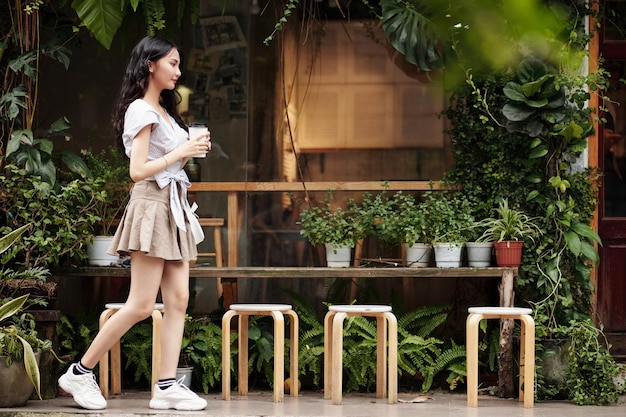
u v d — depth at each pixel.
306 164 7.12
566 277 6.46
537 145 6.41
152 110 5.29
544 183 6.55
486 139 6.67
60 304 7.01
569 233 6.33
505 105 6.39
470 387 5.77
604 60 6.46
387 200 6.93
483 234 6.43
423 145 7.02
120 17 6.36
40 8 6.78
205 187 7.11
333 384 5.84
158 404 5.52
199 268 6.36
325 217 6.73
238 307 6.01
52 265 6.43
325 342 6.19
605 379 5.94
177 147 5.42
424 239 6.50
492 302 6.84
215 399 6.10
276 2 7.15
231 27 7.17
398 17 6.71
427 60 6.75
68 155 6.53
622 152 7.00
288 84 7.14
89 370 5.50
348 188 7.02
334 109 7.11
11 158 6.42
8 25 6.62
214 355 6.51
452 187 6.82
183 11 6.80
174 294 5.47
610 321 6.93
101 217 6.71
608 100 6.41
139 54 5.38
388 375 6.09
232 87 7.16
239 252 7.10
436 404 5.92
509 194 6.61
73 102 7.19
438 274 6.23
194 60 7.19
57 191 6.49
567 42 6.51
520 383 6.05
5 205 6.29
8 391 5.53
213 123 7.17
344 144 7.09
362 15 7.11
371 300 6.83
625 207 6.99
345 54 7.12
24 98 6.70
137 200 5.32
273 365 6.59
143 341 6.55
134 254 5.34
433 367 6.45
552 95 6.34
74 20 7.10
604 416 5.46
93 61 7.19
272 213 7.12
